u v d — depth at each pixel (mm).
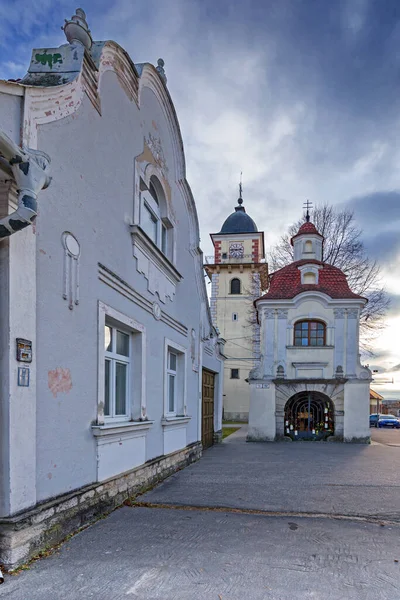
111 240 6012
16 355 3770
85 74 5246
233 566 3814
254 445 15844
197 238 11539
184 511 5676
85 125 5293
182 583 3459
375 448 15289
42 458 4172
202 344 12656
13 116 3941
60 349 4562
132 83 6949
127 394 6930
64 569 3666
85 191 5258
